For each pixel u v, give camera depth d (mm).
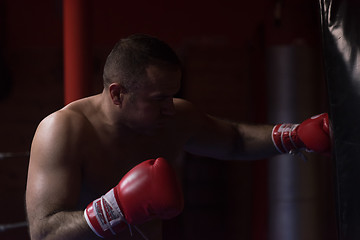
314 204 4434
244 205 5297
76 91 2799
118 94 1289
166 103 1271
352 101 1023
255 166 4668
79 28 2791
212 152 1706
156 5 5211
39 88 5098
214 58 5316
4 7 4969
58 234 1161
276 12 4148
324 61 1077
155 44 1245
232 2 5301
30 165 1288
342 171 1044
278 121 4340
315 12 4215
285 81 4285
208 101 5328
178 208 1121
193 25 5285
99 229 1163
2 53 4926
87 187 1372
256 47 4531
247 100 5355
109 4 5137
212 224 5199
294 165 4402
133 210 1139
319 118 1591
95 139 1353
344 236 1046
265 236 4520
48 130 1281
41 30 5074
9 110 5062
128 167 1425
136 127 1332
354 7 1023
